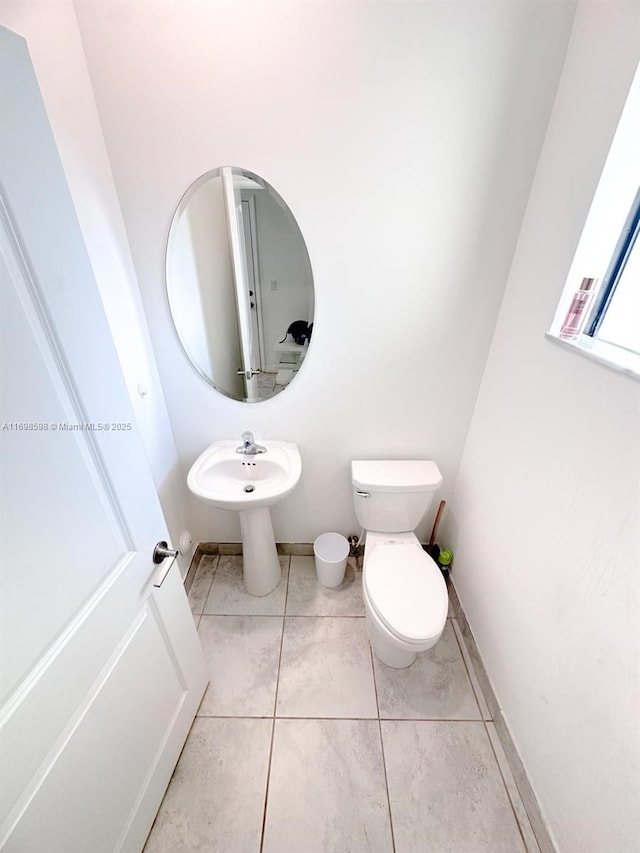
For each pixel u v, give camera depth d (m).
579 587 0.88
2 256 0.48
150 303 1.34
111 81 1.02
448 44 0.97
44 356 0.56
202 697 1.29
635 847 0.70
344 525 1.89
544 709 1.00
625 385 0.75
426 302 1.33
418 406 1.53
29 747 0.56
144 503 0.84
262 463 1.52
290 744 1.19
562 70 0.98
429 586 1.30
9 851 0.54
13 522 0.51
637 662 0.71
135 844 0.91
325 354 1.43
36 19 0.82
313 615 1.64
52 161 0.55
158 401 1.48
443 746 1.20
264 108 1.05
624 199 0.86
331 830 1.01
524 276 1.17
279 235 1.24
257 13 0.95
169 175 1.14
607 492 0.80
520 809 1.06
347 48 0.98
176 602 1.05
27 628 0.55
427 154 1.10
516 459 1.19
